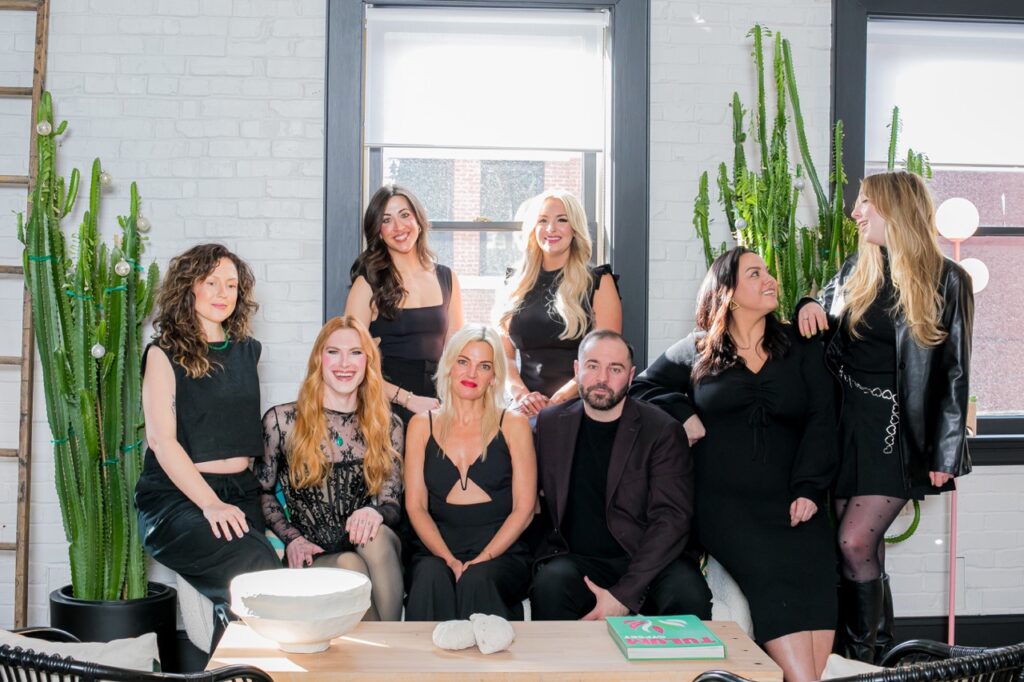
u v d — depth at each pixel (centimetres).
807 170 377
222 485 310
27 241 349
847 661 204
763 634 293
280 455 320
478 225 404
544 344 353
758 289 313
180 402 311
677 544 298
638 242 389
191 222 385
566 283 351
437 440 313
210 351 317
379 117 392
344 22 384
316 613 211
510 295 361
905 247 303
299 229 387
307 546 304
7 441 384
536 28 394
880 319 310
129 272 349
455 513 312
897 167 404
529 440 314
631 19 389
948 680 167
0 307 384
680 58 393
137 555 346
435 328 358
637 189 389
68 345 349
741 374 317
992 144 408
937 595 397
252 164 385
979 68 407
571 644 226
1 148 383
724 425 318
